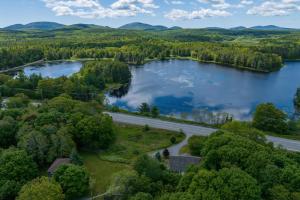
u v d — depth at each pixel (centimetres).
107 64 19050
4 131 7512
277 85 17888
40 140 6900
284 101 14638
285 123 9794
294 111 13138
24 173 5966
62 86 13962
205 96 15425
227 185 4059
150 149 8188
